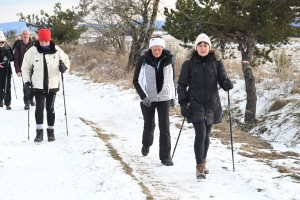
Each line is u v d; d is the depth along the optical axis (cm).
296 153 763
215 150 740
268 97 1129
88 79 2061
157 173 618
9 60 1194
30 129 935
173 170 634
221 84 589
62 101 1411
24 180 576
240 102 1166
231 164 645
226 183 568
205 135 588
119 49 2558
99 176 577
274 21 992
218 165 637
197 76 582
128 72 1964
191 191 537
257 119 1040
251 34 1045
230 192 532
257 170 614
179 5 1068
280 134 905
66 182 565
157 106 666
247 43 1065
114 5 1966
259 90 1186
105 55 2609
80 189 535
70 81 2098
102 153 691
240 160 671
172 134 895
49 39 805
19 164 655
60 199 501
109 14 2139
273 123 963
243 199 506
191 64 588
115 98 1443
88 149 726
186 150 750
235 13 1005
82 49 3059
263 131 958
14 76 2277
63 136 852
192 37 1087
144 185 549
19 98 1433
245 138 878
